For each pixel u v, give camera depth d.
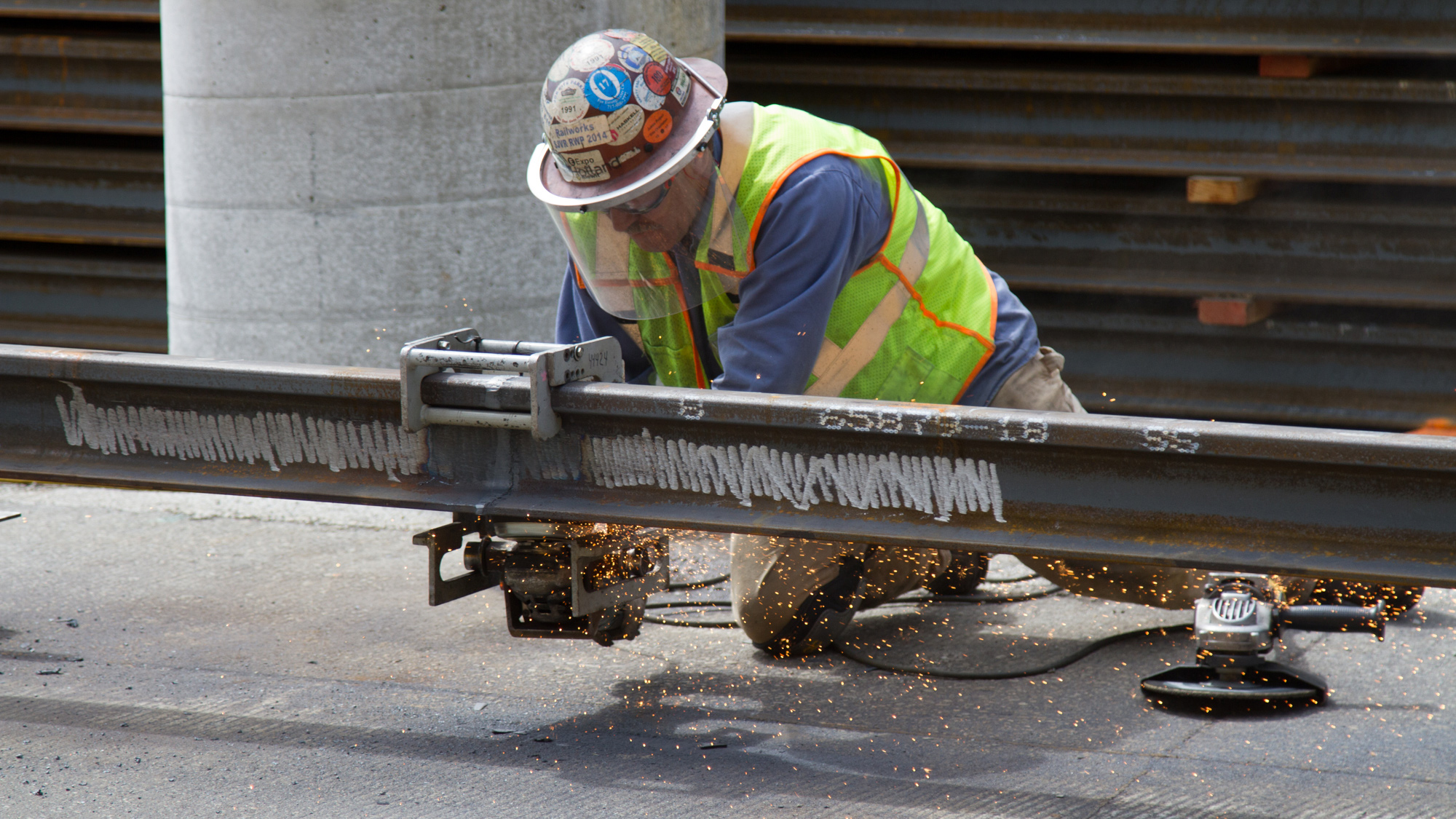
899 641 5.77
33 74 11.35
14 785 4.46
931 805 4.21
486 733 4.86
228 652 5.71
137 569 6.82
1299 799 4.21
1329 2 8.82
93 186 11.63
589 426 4.33
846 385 5.09
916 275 5.05
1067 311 10.09
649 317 4.99
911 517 4.10
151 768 4.59
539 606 4.77
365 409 4.54
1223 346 9.78
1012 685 5.25
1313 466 3.70
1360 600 5.63
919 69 9.91
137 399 4.77
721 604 6.23
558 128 4.43
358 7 7.52
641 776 4.46
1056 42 9.48
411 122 7.66
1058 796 4.26
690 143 4.40
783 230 4.59
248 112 7.73
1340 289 9.25
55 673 5.49
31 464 4.93
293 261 7.86
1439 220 8.95
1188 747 4.63
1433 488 3.59
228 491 4.72
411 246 7.81
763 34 10.15
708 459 4.24
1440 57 8.68
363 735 4.85
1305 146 9.11
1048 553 3.96
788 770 4.49
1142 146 9.51
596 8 7.77
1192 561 3.80
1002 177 10.09
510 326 8.02
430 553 4.63
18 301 12.09
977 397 5.29
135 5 11.01
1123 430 3.79
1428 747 4.57
